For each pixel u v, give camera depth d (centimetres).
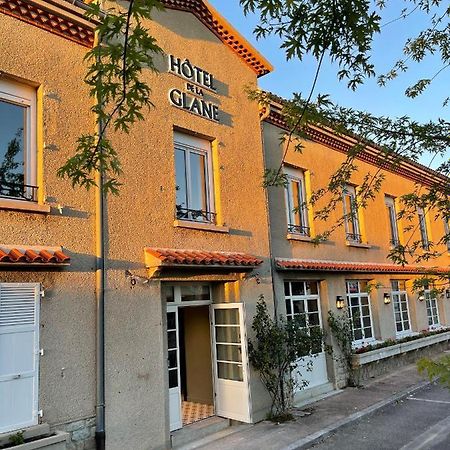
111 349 675
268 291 983
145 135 788
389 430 827
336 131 491
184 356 1021
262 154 1046
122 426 666
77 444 617
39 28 675
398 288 1611
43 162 648
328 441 779
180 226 812
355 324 1320
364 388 1152
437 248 1827
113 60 322
